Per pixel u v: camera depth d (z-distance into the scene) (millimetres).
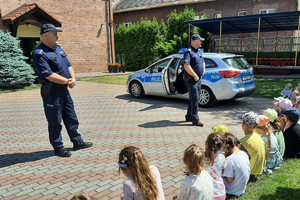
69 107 4641
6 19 14250
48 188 3488
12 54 12789
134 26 24828
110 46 23328
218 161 2914
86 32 21375
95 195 3295
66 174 3877
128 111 7871
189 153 2428
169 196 3238
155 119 6898
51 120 4387
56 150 4547
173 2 26328
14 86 12812
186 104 8703
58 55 4309
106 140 5336
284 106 4676
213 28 20859
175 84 8578
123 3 30766
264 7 21625
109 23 22953
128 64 25922
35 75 14688
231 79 7547
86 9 21156
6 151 4844
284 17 16750
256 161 3400
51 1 18859
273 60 19938
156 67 9180
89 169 4023
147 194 2191
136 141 5234
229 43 22922
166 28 23328
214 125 6230
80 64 21250
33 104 9234
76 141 4789
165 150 4719
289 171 3795
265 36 21938
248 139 3408
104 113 7676
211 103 7969
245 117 3422
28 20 15242
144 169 2236
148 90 9375
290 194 3172
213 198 2783
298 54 19906
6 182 3670
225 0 23344
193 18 20891
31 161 4367
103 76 18609
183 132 5750
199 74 6051
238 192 3129
